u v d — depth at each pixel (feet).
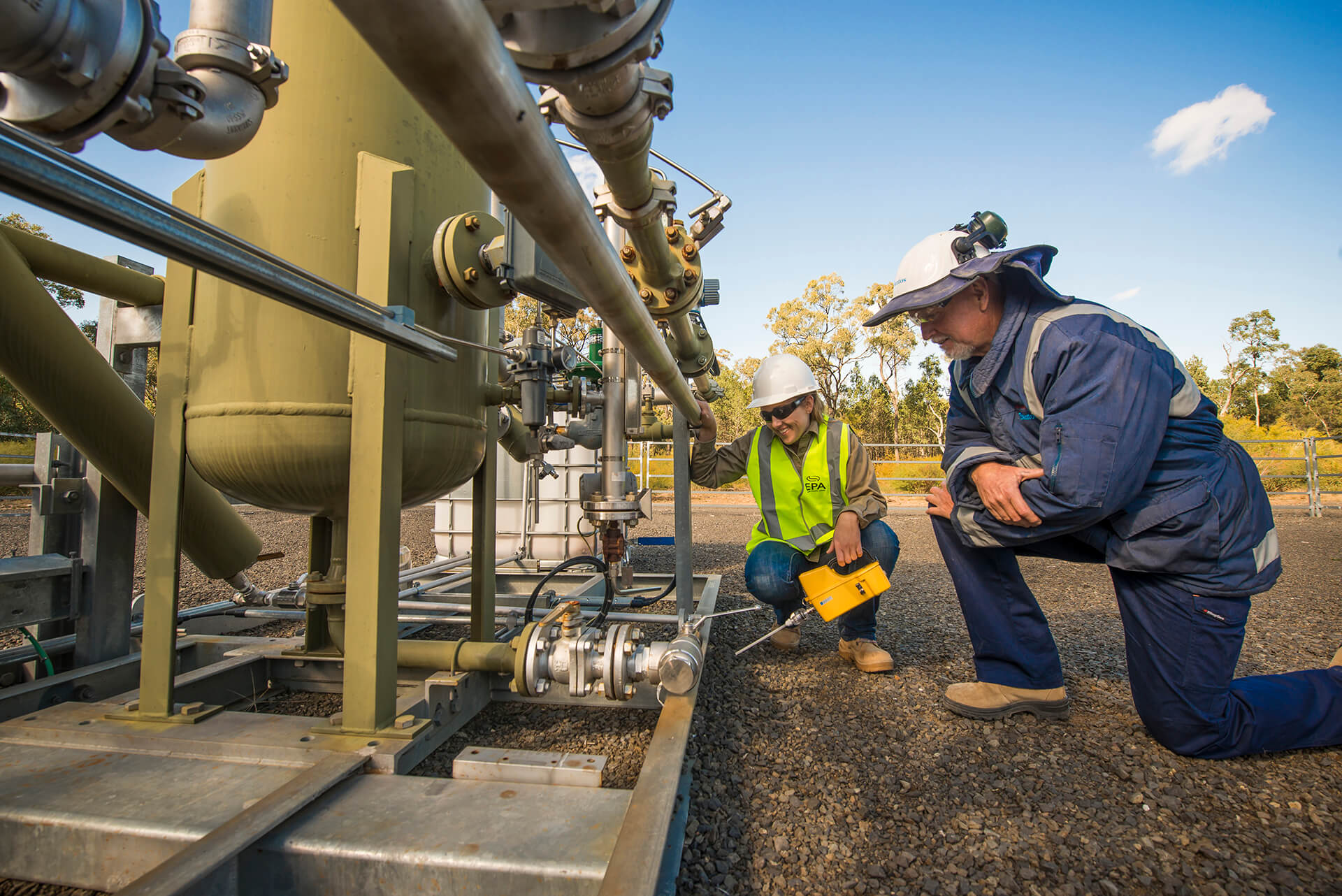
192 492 5.68
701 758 4.64
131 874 2.94
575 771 3.55
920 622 9.15
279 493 4.42
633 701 5.43
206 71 2.52
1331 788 4.20
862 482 7.00
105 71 1.74
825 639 8.15
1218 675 4.32
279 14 4.27
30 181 1.55
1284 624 8.96
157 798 3.19
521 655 4.28
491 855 2.65
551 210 1.63
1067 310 4.44
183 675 5.16
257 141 4.22
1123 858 3.49
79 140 1.96
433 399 4.71
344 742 3.80
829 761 4.61
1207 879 3.30
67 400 4.68
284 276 2.47
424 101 1.14
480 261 4.51
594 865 2.57
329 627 5.63
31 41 1.57
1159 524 4.23
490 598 5.93
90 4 1.68
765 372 7.13
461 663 5.13
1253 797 4.10
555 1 1.26
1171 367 4.29
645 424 7.82
